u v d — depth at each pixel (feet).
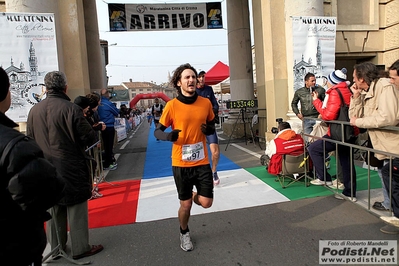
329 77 13.56
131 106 84.17
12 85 18.17
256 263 8.87
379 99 9.99
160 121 9.18
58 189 5.21
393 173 9.93
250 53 36.01
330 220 11.45
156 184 17.76
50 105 8.89
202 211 13.03
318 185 15.61
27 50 18.24
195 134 9.18
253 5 30.37
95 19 34.78
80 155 9.31
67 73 21.80
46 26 18.40
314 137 14.83
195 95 9.34
